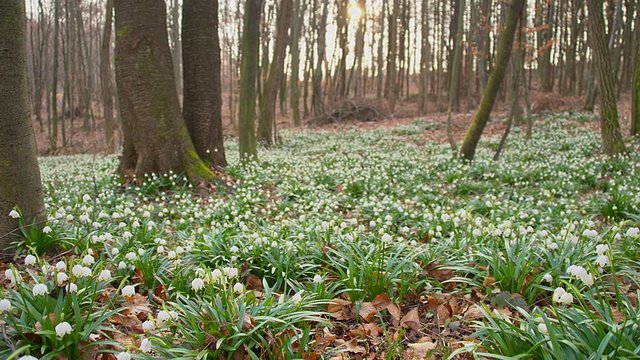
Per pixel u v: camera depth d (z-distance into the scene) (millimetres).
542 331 2617
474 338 3420
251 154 14828
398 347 3506
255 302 3412
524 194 9391
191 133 11391
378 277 4156
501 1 12727
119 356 2477
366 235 5895
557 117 25938
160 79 9578
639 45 15297
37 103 33438
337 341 3572
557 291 2873
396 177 11320
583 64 31938
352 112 32750
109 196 8070
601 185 10195
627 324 2701
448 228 6332
